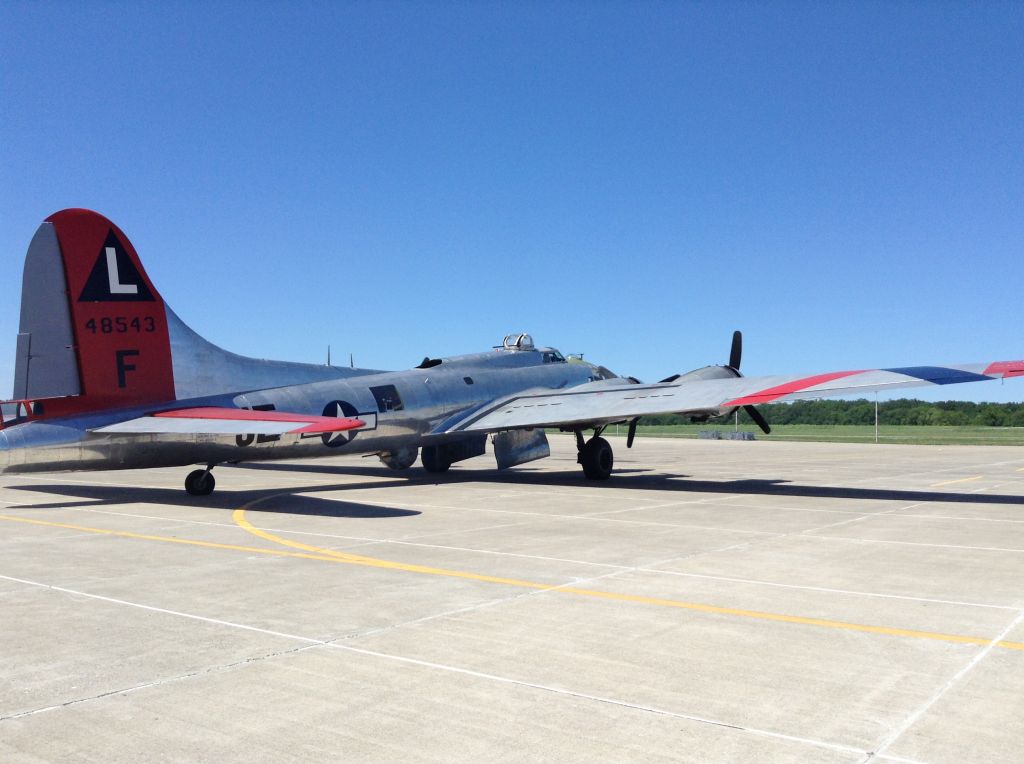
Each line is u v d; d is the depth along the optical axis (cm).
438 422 2147
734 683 551
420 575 915
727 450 4262
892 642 647
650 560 1005
